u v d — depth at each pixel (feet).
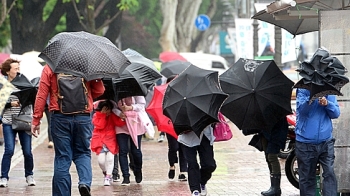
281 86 72.33
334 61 62.44
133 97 85.81
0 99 80.43
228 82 72.95
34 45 242.78
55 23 244.42
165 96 71.77
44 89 63.36
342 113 69.21
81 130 64.13
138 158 88.99
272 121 72.33
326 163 65.67
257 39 182.09
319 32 69.21
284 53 152.87
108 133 86.53
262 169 104.22
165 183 90.43
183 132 71.72
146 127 85.87
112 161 87.97
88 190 64.08
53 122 63.98
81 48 62.80
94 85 65.51
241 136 162.71
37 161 115.03
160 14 353.72
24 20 240.73
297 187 81.30
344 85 67.21
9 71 84.53
